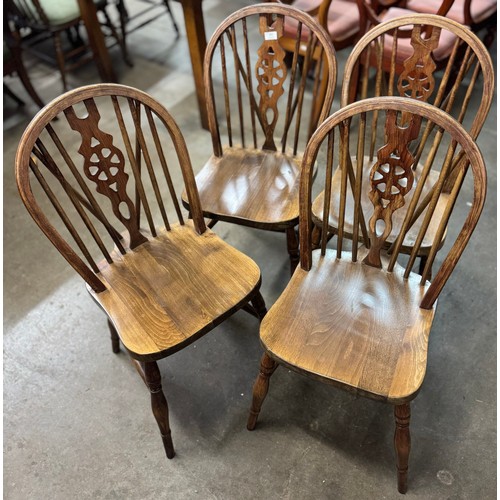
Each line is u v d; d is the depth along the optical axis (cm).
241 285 120
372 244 118
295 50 137
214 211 138
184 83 284
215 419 144
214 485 131
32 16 245
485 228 189
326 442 137
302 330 110
